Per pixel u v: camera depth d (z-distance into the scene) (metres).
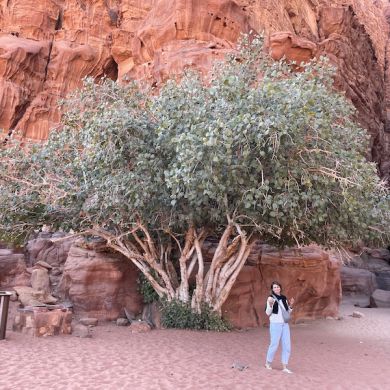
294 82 8.84
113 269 11.47
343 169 8.47
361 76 30.42
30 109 21.89
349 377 6.93
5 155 10.95
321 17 29.17
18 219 11.40
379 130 33.72
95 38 24.77
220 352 8.17
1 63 21.17
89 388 5.74
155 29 19.70
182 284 10.73
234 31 19.50
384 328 13.20
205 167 8.05
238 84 8.62
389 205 11.00
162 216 10.11
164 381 6.17
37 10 24.03
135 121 9.37
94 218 10.68
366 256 27.77
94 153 9.10
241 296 12.15
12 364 6.75
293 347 9.23
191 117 8.74
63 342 8.48
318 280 14.13
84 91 10.98
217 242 14.35
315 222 9.51
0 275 12.25
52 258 14.88
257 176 8.73
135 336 9.41
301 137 8.26
